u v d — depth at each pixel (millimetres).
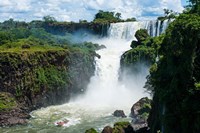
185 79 55438
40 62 109625
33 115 97625
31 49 117375
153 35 142000
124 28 154125
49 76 110125
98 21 177375
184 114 55219
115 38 156125
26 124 89375
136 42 134125
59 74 112500
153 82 71375
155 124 69500
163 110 64688
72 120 91188
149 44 124500
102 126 85125
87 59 120625
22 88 103312
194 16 57625
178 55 57750
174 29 59125
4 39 131125
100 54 131250
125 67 120562
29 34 156250
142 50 117188
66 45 133125
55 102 109688
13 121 89562
